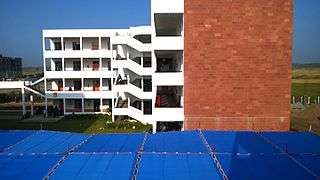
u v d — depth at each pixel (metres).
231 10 23.38
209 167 10.30
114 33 45.47
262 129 24.25
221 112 24.20
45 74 45.31
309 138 14.10
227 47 23.67
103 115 43.44
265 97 24.06
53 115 44.12
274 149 12.32
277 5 23.31
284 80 23.91
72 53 45.50
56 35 45.38
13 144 13.28
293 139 13.95
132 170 10.07
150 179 9.37
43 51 45.28
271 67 23.80
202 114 24.30
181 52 26.16
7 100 64.12
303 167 10.30
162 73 24.88
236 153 11.78
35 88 46.34
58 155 11.59
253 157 11.31
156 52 27.31
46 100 44.97
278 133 15.17
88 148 12.49
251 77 23.86
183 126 24.72
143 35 38.94
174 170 10.05
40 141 13.78
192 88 24.11
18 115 45.28
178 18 26.33
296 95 74.94
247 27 23.48
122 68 36.12
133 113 35.75
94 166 10.43
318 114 46.69
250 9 23.33
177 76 24.89
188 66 23.94
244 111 24.17
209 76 23.95
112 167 10.34
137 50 36.66
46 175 9.69
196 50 23.77
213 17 23.45
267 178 9.39
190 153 11.77
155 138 14.25
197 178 9.42
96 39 46.88
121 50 40.94
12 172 9.94
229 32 23.53
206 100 24.17
